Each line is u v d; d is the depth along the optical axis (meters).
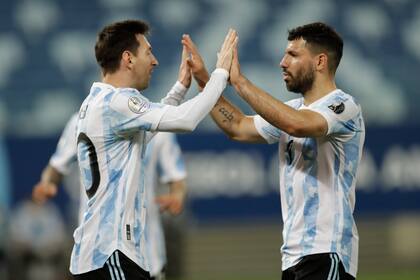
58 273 42.91
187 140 46.16
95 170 15.91
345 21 53.81
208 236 45.72
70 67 51.47
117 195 15.71
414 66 52.75
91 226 15.73
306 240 16.17
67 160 23.50
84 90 50.72
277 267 46.06
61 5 53.31
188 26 52.94
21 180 45.38
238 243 45.84
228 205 46.00
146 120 15.73
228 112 18.44
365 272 45.44
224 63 16.62
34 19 52.69
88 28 52.75
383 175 47.50
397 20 54.28
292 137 16.78
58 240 42.91
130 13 53.34
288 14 53.53
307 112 16.11
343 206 16.33
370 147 47.97
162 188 32.62
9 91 50.28
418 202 47.38
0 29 52.19
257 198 46.12
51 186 23.72
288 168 16.78
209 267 45.47
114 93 15.96
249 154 46.22
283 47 52.25
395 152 48.00
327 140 16.45
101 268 15.52
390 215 47.12
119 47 16.41
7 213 44.28
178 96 18.50
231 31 17.02
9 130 47.16
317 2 54.03
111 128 15.82
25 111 49.41
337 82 51.72
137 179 15.97
